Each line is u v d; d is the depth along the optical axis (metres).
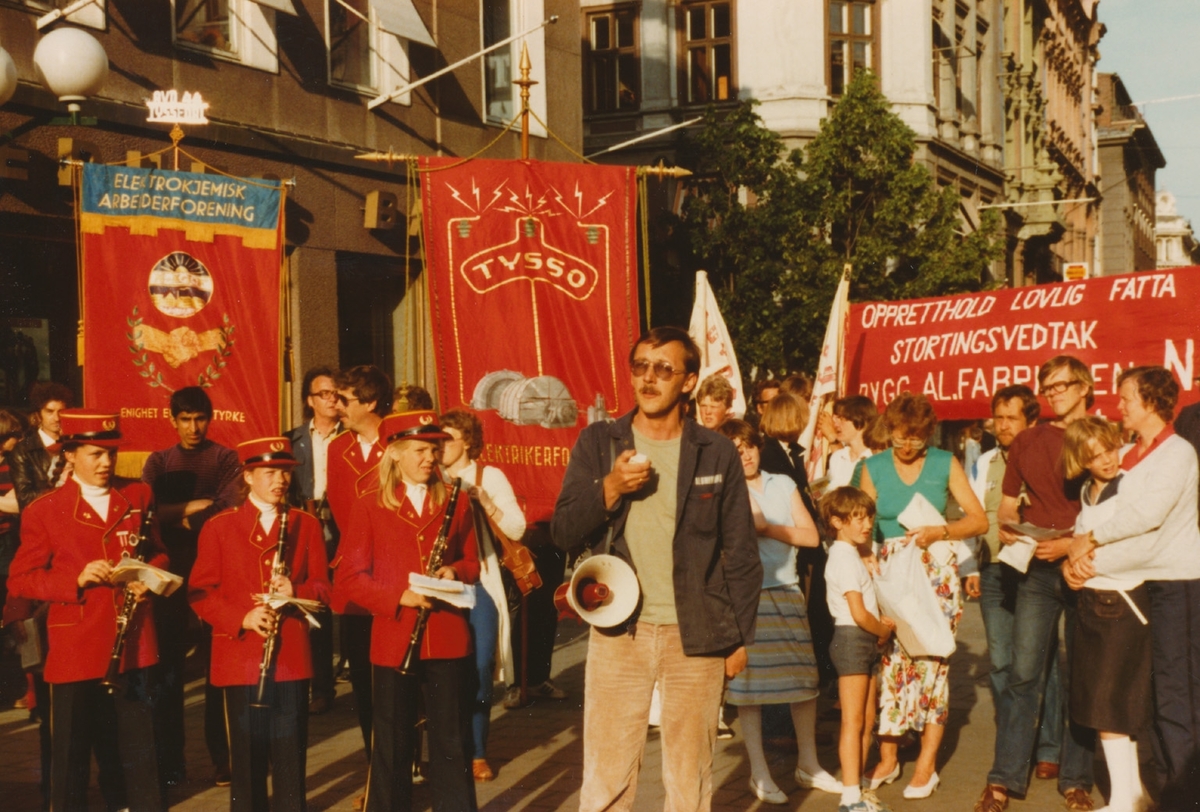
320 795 6.55
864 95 23.52
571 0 18.06
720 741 7.76
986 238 24.08
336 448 6.93
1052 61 50.72
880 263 23.52
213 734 6.71
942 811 6.27
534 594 8.84
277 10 13.12
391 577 5.59
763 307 23.09
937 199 23.78
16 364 10.57
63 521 5.71
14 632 6.21
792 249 23.38
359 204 14.23
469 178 10.47
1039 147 43.88
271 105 13.12
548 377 10.42
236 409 10.10
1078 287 9.18
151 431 9.74
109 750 5.82
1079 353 9.10
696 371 4.57
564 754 7.38
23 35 10.52
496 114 16.66
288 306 13.26
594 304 10.65
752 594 4.55
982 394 9.68
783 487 6.75
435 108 15.47
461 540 5.80
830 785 6.66
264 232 10.33
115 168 9.74
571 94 18.08
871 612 6.21
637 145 28.84
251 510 5.78
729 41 28.44
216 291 10.10
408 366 14.90
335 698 8.96
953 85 32.91
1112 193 70.25
